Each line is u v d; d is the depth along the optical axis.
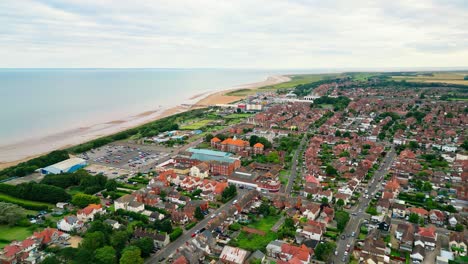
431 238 188.12
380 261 167.25
